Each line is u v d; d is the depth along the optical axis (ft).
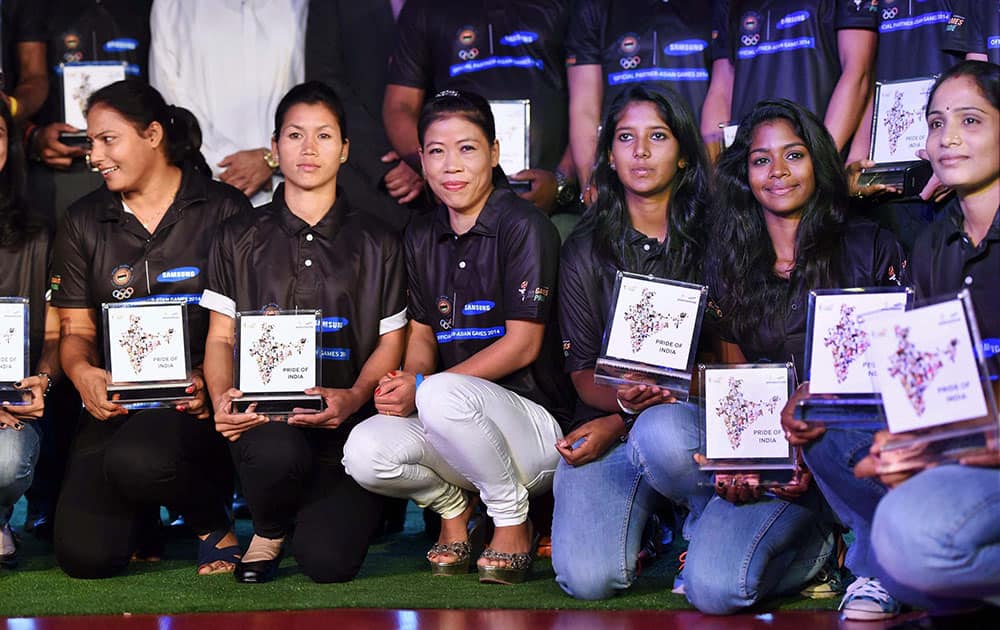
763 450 10.09
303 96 12.10
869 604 9.50
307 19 16.31
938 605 8.49
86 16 15.74
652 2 14.79
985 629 8.21
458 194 11.89
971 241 9.63
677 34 14.74
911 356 8.06
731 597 9.75
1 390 11.62
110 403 11.80
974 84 9.27
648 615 9.88
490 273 12.01
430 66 15.71
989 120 9.24
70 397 13.62
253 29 15.98
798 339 10.55
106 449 11.54
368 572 11.79
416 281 12.39
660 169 11.39
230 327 12.19
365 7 16.46
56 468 13.66
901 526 7.82
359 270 12.19
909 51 13.65
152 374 11.84
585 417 11.62
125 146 12.17
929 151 9.56
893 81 13.25
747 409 10.14
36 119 15.75
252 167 15.72
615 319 10.92
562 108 15.37
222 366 12.01
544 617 9.78
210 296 12.21
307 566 11.19
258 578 11.25
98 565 11.38
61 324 12.64
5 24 15.62
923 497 7.82
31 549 13.17
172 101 15.97
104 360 12.63
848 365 9.41
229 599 10.49
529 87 15.21
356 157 16.14
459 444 10.93
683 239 11.53
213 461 11.94
